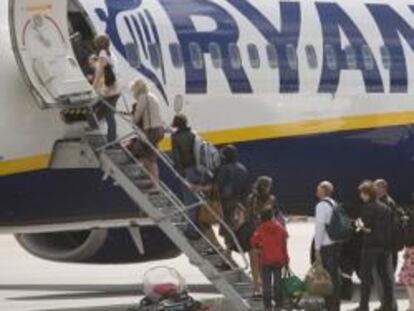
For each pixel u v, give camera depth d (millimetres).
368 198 82438
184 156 81000
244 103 92125
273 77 93812
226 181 80750
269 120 93375
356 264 94188
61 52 78500
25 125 81000
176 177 84625
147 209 78688
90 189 84312
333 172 98062
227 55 91750
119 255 96750
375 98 99625
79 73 78438
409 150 101938
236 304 78312
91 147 79875
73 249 96312
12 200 82125
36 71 78375
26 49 78188
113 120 80250
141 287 109812
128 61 86500
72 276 120562
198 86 89938
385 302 83250
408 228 82375
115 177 79375
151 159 81125
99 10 86312
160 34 88750
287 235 78875
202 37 90812
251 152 92625
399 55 101688
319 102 96312
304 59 95875
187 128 81375
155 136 80375
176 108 88625
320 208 80750
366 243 82500
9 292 106812
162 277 78438
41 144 81500
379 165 100688
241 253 79125
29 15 78000
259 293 78875
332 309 81188
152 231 96062
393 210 83500
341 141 97750
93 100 78375
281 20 95562
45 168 81938
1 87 80688
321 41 97188
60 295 104000
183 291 78125
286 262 78562
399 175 102438
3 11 82000
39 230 86562
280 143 94125
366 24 100500
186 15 90688
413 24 103625
